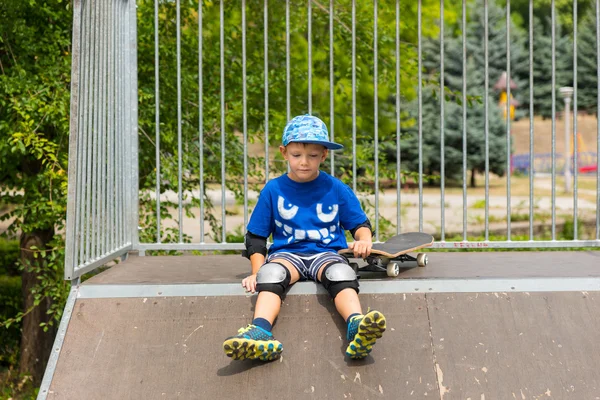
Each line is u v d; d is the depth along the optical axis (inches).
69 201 128.0
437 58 927.7
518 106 1282.0
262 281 121.0
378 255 132.6
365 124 331.3
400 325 122.5
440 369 114.7
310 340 119.0
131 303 127.4
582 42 1135.0
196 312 125.7
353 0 175.9
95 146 142.3
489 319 123.6
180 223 175.9
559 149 1330.0
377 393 110.7
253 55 289.9
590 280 130.2
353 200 135.5
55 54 239.0
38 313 284.8
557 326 122.6
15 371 295.4
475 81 919.0
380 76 287.7
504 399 110.1
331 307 124.3
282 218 131.6
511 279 129.8
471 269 145.1
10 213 251.1
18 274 343.6
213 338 120.9
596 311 125.3
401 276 136.2
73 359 117.5
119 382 113.3
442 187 170.4
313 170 127.3
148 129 253.4
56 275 253.6
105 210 151.3
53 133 254.7
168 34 275.0
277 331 120.7
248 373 113.9
